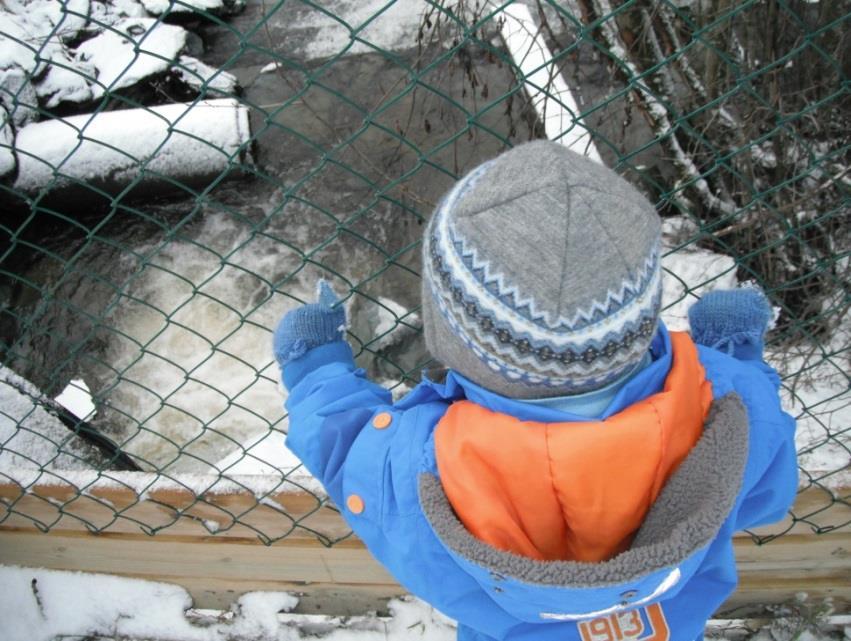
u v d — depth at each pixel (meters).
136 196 6.12
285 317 1.54
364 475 1.28
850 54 2.66
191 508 2.08
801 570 2.13
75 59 6.45
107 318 5.59
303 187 5.85
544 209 0.95
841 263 2.84
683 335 1.16
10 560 2.35
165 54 6.48
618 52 2.88
